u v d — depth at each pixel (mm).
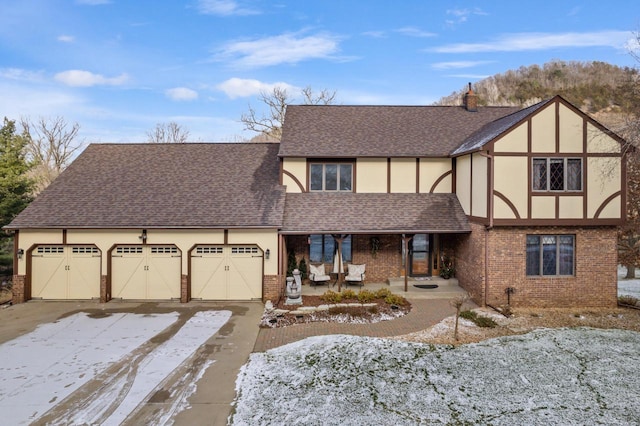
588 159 12984
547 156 12906
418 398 7406
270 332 11086
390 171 16375
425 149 16438
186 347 9969
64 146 41906
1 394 7527
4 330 11258
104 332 11086
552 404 7172
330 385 7914
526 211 12938
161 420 6656
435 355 9336
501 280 13297
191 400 7328
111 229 14133
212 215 14461
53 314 12789
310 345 9938
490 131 14883
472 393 7590
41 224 13977
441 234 16484
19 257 14180
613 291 13430
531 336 10539
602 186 13008
